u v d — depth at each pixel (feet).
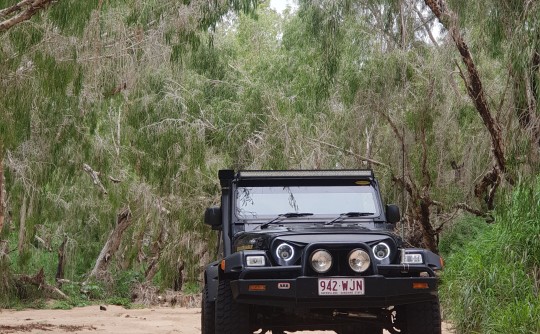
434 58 66.74
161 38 65.05
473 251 44.21
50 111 73.46
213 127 98.12
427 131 71.46
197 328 57.31
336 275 29.14
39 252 127.44
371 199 33.94
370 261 28.94
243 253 29.43
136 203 107.14
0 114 47.11
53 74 46.83
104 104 87.35
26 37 46.39
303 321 31.86
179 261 117.08
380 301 28.66
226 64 112.06
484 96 59.98
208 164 98.53
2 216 56.34
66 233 127.85
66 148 85.46
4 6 48.03
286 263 29.48
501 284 39.42
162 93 93.56
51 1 44.24
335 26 69.36
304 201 33.88
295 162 87.30
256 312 32.04
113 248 130.11
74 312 95.35
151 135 92.53
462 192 73.10
